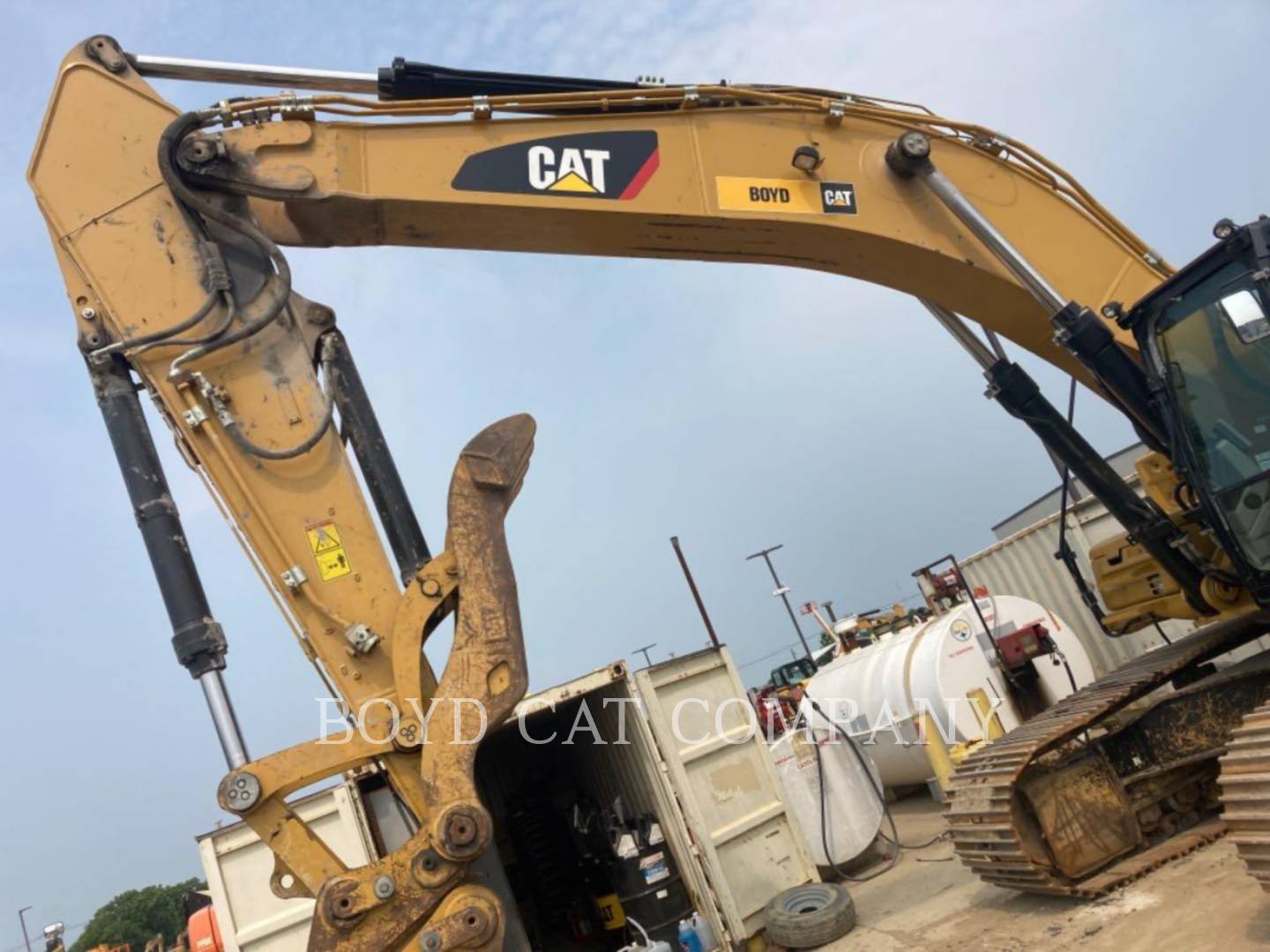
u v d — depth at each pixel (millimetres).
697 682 8094
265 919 7227
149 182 4211
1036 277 5316
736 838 7680
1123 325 5477
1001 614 10133
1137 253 5770
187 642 3801
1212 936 4441
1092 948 4789
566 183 4789
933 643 9984
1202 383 5254
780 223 5129
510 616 3797
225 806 3525
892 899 7383
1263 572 5203
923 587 12211
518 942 3719
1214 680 6051
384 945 3381
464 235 4816
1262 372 5047
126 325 4059
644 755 7914
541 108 4805
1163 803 6008
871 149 5449
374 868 3434
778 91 5406
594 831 9148
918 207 5426
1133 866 5605
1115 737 5965
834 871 8648
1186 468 5320
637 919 7828
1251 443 5141
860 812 8734
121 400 4035
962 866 7719
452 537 3865
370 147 4535
